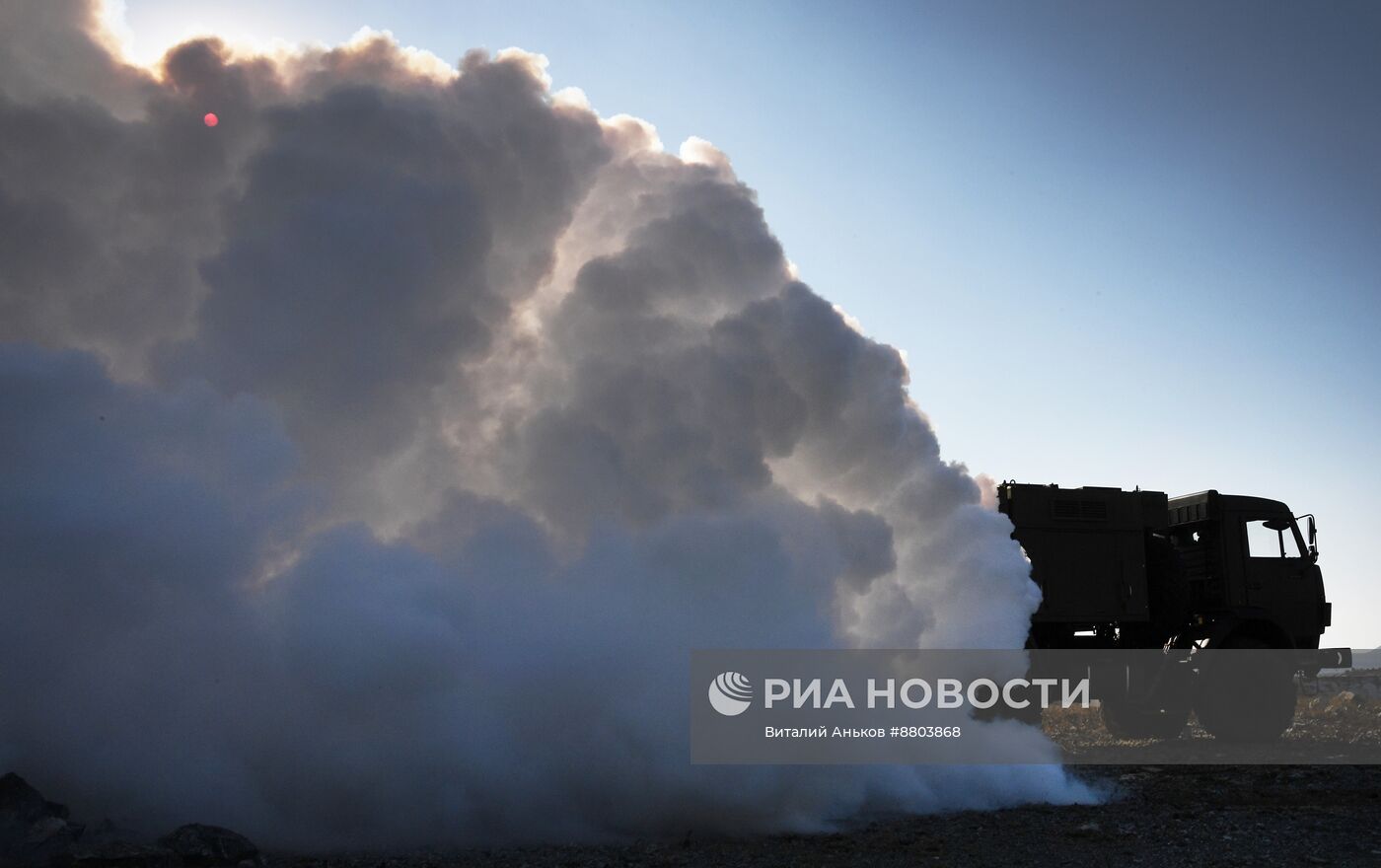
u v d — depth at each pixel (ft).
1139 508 55.83
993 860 29.12
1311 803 38.63
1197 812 36.29
